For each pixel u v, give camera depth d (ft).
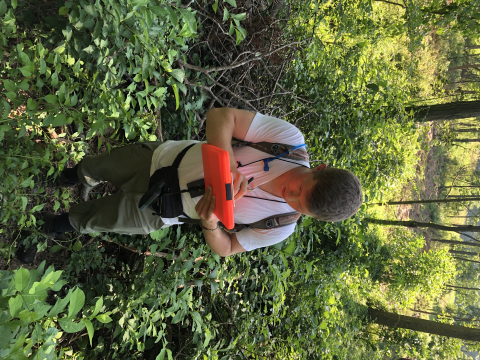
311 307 12.76
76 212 6.10
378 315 26.00
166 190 5.08
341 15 15.08
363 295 21.49
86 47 5.66
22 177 5.58
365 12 15.79
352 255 15.55
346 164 13.65
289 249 9.40
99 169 6.07
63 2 5.60
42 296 3.41
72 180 6.79
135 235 8.68
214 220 4.87
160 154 5.47
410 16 16.67
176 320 7.60
